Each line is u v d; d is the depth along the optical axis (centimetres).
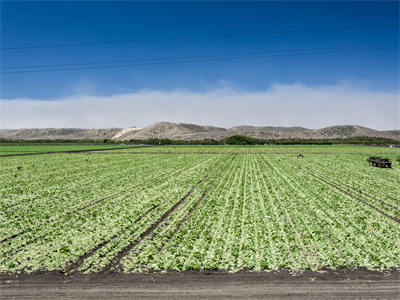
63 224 1894
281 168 4588
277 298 1070
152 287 1148
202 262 1327
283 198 2503
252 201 2409
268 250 1439
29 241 1600
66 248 1489
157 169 4522
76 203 2431
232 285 1154
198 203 2383
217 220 1916
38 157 6750
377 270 1256
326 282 1169
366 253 1418
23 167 4812
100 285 1170
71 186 3150
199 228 1764
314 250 1445
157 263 1323
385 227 1792
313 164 5197
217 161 5772
